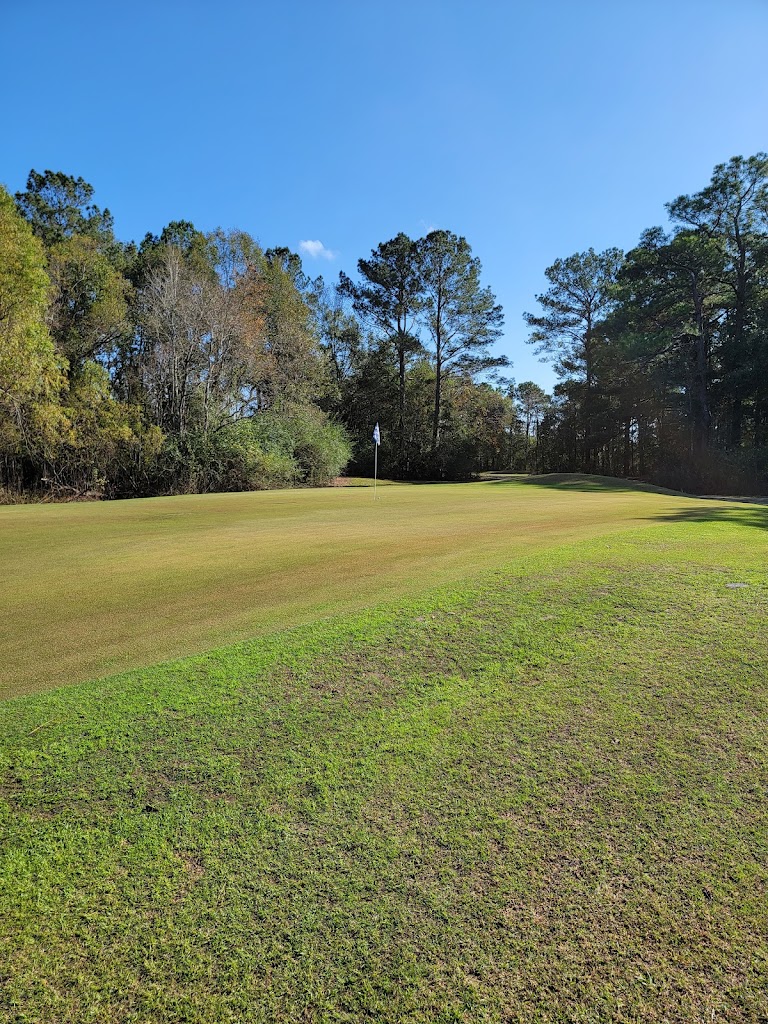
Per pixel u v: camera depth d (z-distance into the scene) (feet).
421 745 9.31
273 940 5.88
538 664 12.06
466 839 7.22
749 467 106.32
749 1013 5.05
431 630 14.05
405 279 147.13
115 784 8.53
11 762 9.15
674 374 118.11
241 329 105.40
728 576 17.21
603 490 76.07
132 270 114.52
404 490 77.87
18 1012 5.19
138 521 40.57
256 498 62.18
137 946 5.84
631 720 9.83
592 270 144.25
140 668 12.84
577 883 6.50
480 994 5.30
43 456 88.89
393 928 5.99
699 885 6.42
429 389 167.22
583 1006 5.17
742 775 8.31
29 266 72.84
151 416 102.63
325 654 12.95
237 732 9.87
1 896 6.48
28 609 18.35
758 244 110.73
